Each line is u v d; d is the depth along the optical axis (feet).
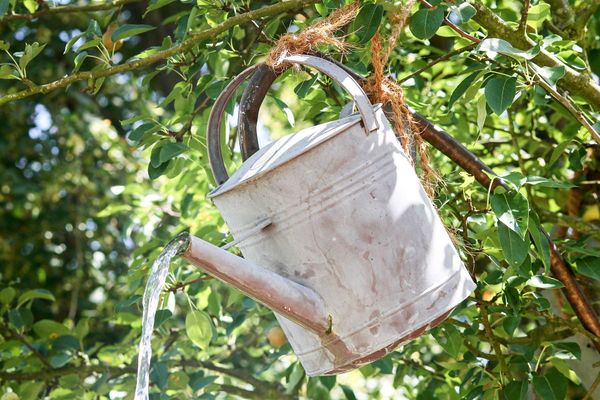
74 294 23.32
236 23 9.20
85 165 24.90
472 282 6.92
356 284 6.52
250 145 7.35
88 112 25.07
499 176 8.09
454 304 6.73
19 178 24.64
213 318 12.89
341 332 6.59
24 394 12.00
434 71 12.39
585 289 10.41
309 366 6.86
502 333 10.50
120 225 25.21
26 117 24.98
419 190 6.79
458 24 10.37
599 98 9.12
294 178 6.48
